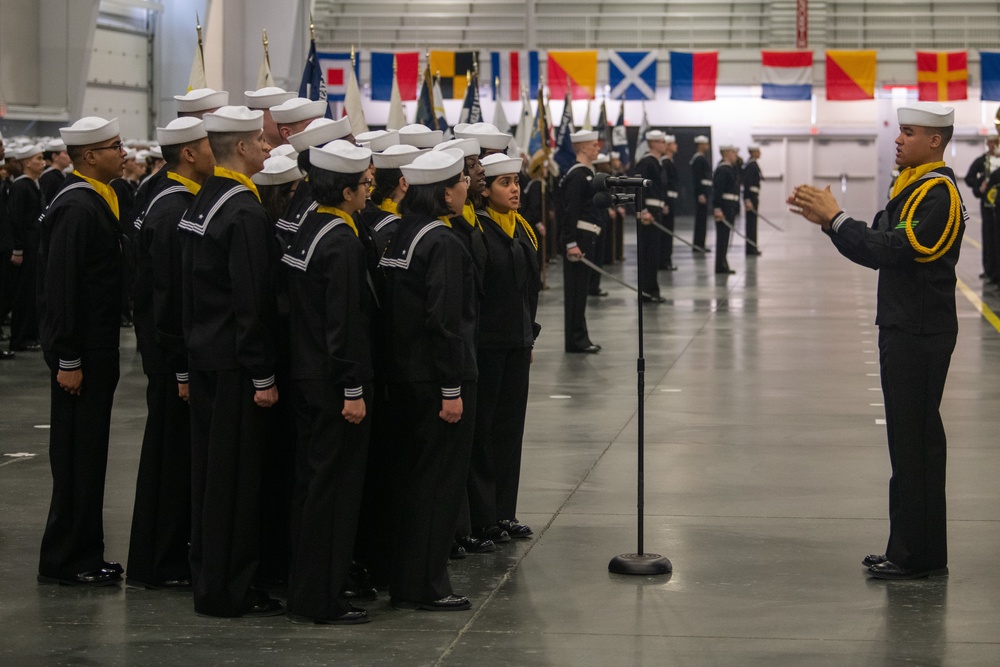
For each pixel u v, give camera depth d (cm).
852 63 3269
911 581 566
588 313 1658
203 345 516
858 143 3944
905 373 562
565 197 1305
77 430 564
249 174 529
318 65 1052
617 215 2411
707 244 2917
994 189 1909
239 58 2705
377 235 579
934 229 553
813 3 3841
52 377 564
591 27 3834
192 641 493
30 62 2523
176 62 2833
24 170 1352
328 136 539
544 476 779
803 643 488
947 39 3859
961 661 469
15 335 1366
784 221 3744
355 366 500
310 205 544
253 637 498
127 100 2780
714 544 629
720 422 949
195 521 533
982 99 3216
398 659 472
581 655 476
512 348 627
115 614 527
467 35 3828
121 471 800
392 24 3834
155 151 1550
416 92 2939
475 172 603
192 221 518
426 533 529
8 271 1366
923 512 566
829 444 870
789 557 605
